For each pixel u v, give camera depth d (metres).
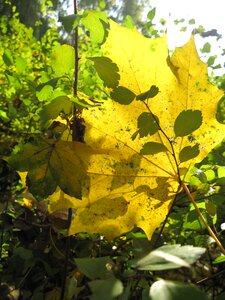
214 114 0.24
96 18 0.26
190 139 0.24
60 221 0.33
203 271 0.34
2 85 0.63
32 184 0.24
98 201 0.25
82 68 0.50
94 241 0.36
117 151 0.25
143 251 0.18
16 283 0.33
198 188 0.30
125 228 0.25
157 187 0.24
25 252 0.33
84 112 0.24
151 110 0.24
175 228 0.38
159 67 0.23
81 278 0.29
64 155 0.24
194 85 0.24
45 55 0.87
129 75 0.24
